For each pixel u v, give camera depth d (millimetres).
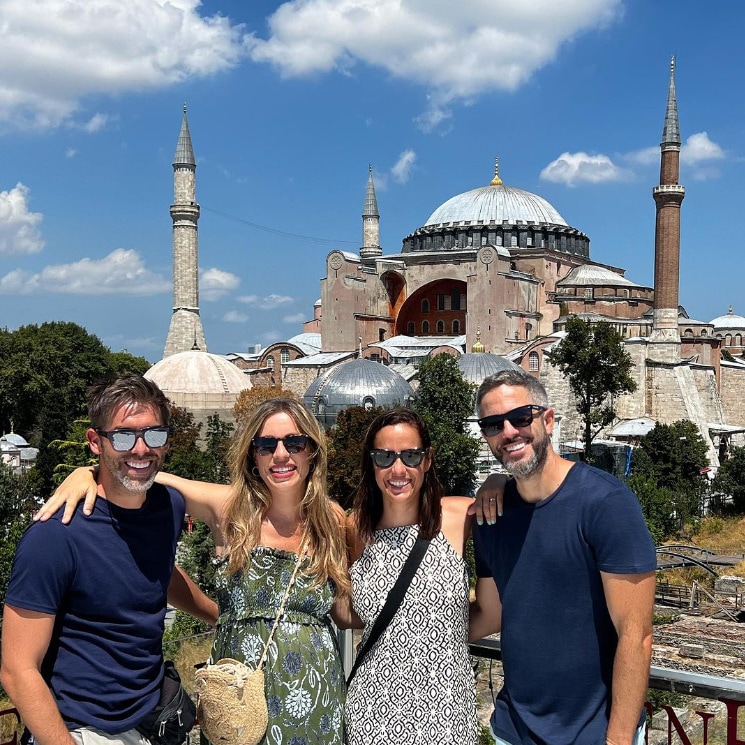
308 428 5738
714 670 28266
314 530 5766
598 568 5223
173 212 101375
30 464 71438
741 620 36594
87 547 5043
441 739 5480
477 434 64938
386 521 6051
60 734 4801
